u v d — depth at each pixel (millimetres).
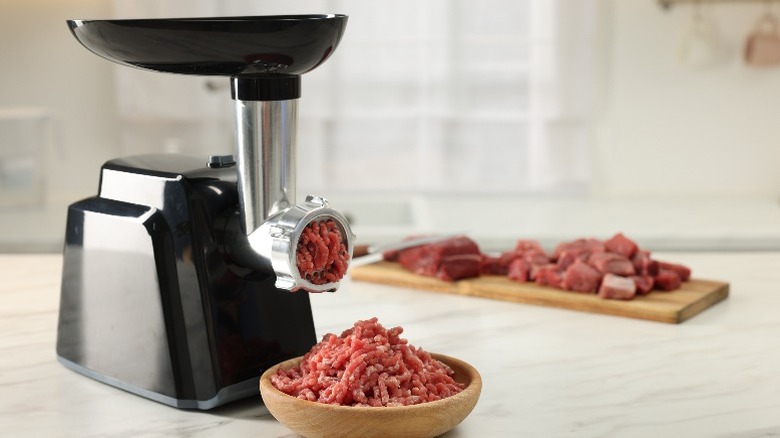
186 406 1114
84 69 3205
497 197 3240
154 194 1130
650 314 1493
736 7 3107
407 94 3207
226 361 1107
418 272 1709
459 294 1659
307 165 3264
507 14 3127
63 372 1250
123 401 1146
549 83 3148
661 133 3213
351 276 1754
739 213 2891
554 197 3254
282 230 1028
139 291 1133
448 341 1387
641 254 1632
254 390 1145
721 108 3182
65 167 3246
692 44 3039
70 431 1049
